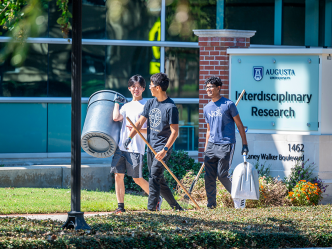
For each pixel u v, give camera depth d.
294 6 42.91
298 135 30.08
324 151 29.84
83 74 39.88
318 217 20.22
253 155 30.86
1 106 38.53
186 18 41.06
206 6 41.44
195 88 41.78
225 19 41.84
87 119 25.61
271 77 30.94
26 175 31.55
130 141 22.56
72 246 14.56
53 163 37.75
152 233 15.95
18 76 38.59
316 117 30.38
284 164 30.39
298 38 43.22
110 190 32.69
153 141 22.52
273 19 42.53
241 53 31.20
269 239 16.31
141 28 40.56
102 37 39.97
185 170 33.75
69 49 39.44
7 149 38.72
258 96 31.14
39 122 39.25
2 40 36.81
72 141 17.22
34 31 15.02
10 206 23.95
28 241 14.44
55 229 17.05
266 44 42.50
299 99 30.53
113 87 40.41
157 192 22.36
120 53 40.34
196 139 41.72
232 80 31.50
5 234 15.71
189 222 18.53
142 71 40.81
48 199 26.27
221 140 23.34
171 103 22.33
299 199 26.94
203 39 35.00
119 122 25.80
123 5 39.94
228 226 17.83
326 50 30.14
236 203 23.88
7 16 16.86
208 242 15.88
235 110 23.28
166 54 41.12
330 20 43.53
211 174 23.80
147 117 22.91
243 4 42.06
